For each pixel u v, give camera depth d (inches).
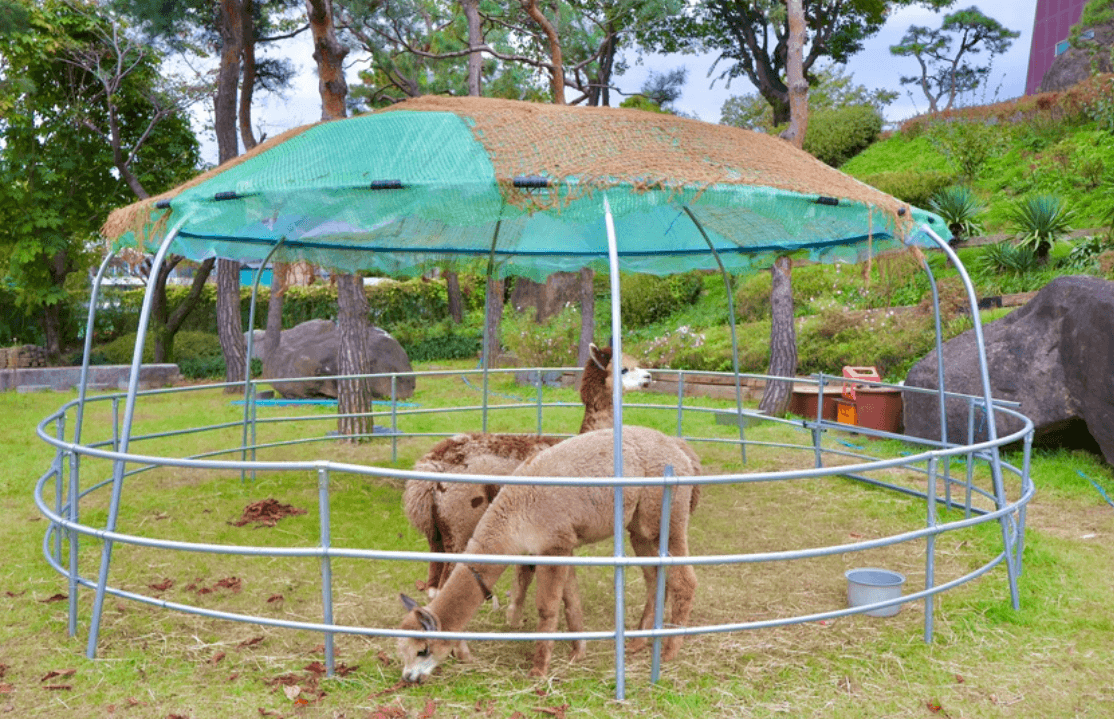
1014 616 195.9
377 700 155.5
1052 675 166.9
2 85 757.3
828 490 337.1
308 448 431.8
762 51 1230.9
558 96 539.8
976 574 191.2
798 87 516.4
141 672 168.2
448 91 953.5
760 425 482.3
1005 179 832.9
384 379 613.0
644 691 159.6
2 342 901.2
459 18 924.6
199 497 323.3
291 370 614.2
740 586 224.1
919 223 230.7
